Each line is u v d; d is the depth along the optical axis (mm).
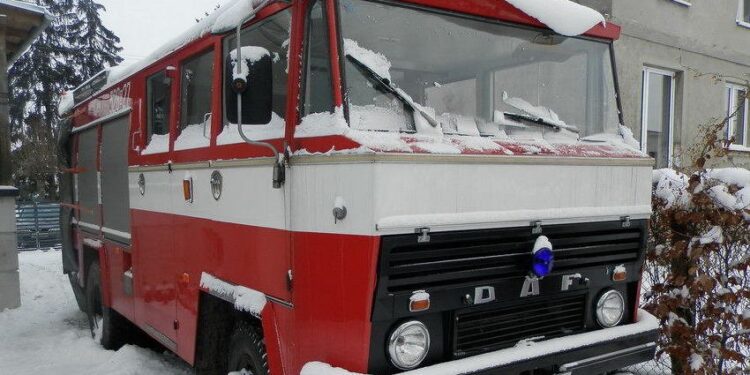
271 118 3189
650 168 3555
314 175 2822
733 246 3830
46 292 9516
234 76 2854
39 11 8523
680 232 4059
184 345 4148
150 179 4727
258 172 3238
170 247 4387
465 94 3225
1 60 8500
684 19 9953
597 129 3730
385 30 2984
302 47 2979
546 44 3533
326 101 2871
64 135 7512
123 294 5504
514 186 2930
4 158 8445
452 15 3191
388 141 2660
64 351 6199
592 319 3432
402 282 2674
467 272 2863
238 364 3619
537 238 3018
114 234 5680
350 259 2633
